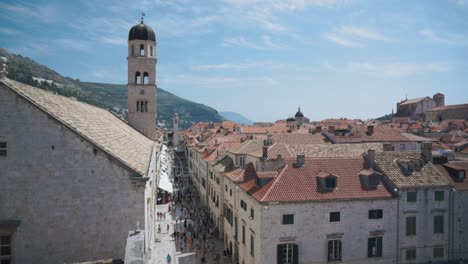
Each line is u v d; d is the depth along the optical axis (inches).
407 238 1521.9
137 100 2925.7
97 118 1485.0
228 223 2014.0
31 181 936.3
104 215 974.4
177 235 2204.7
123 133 1685.5
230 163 2220.7
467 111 6924.2
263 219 1359.5
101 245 975.0
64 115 1047.0
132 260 720.3
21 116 927.0
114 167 976.9
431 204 1557.6
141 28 2908.5
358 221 1457.9
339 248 1438.2
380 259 1485.0
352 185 1517.0
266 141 2368.4
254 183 1598.2
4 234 920.3
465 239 1603.1
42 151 940.6
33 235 941.8
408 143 3225.9
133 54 2910.9
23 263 936.9
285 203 1375.5
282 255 1382.9
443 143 3412.9
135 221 987.9
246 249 1587.1
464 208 1603.1
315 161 1609.3
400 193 1510.8
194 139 5088.6
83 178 963.3
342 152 2186.3
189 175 4456.2
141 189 986.7
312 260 1407.5
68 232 959.0
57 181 949.8
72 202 959.0
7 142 920.9
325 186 1466.5
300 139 3065.9
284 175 1503.4
